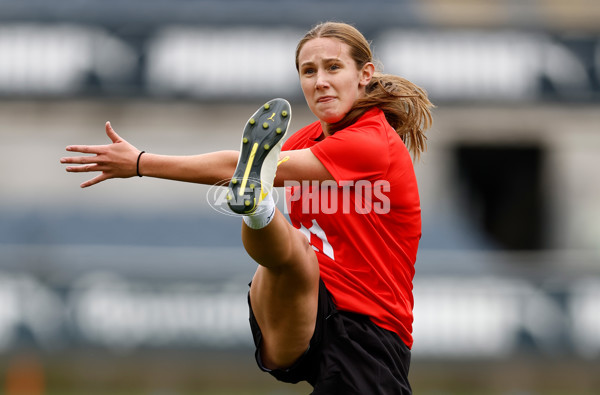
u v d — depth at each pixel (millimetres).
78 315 44812
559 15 56938
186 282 45000
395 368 12852
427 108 13664
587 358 45062
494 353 45000
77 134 59594
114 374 44594
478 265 46125
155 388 43906
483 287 45344
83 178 62406
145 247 59000
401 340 13133
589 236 63344
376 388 12547
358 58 12852
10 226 59500
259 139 11367
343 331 12586
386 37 55875
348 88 12758
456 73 56219
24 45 56531
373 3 58375
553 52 56312
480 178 63375
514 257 50375
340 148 12258
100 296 44875
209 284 45000
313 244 12977
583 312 45312
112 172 12094
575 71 56250
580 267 46062
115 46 56594
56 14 56469
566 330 45219
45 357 44469
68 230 59750
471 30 56125
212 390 43344
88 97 56719
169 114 57594
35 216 60406
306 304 12258
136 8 56719
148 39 56500
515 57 56312
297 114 56312
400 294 13070
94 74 56594
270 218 11383
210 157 12047
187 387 44188
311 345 12594
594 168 62969
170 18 56500
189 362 44562
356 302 12719
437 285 45438
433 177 63125
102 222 60438
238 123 57625
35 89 56562
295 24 56375
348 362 12586
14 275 44938
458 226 62156
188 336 44656
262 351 13078
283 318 12359
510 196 63406
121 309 44844
